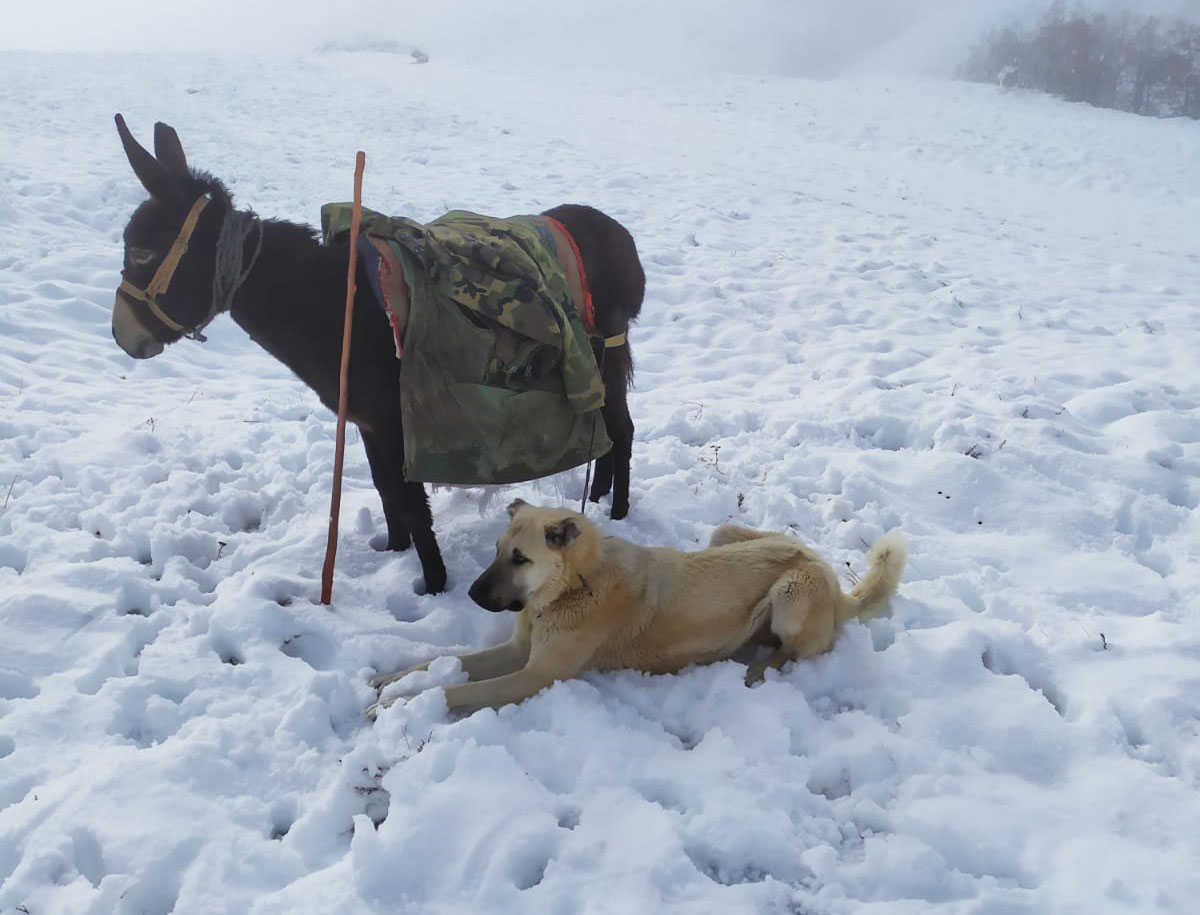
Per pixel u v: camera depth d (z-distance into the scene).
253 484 3.11
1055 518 3.06
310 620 2.35
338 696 2.08
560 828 1.71
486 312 2.32
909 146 12.69
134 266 2.31
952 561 2.77
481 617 2.43
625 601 2.14
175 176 2.26
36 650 2.17
